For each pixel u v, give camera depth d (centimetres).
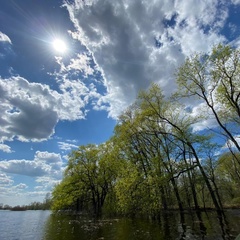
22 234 2219
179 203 2939
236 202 4481
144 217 2708
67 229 2291
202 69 2236
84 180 4641
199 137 2666
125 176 2395
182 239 1389
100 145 4616
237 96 2078
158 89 2745
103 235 1725
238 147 2089
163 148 2856
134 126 2853
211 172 3303
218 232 1570
